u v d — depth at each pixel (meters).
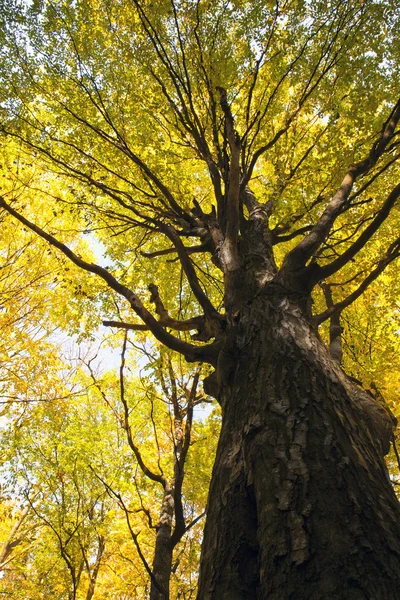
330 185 3.91
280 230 4.03
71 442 6.20
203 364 4.94
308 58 4.23
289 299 2.55
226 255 3.02
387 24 3.81
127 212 5.40
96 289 5.20
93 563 7.02
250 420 1.85
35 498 6.00
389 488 1.55
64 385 6.11
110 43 4.27
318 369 2.05
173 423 4.94
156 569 3.93
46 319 6.24
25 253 6.04
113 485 5.98
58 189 5.88
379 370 4.13
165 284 5.56
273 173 4.88
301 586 1.15
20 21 4.05
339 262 2.59
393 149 3.96
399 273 4.94
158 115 4.83
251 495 1.58
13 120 4.17
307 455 1.57
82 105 4.38
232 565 1.39
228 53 3.98
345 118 4.17
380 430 2.07
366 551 1.19
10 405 5.84
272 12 3.84
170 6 3.85
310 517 1.33
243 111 4.62
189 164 5.43
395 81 4.02
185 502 6.70
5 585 7.14
